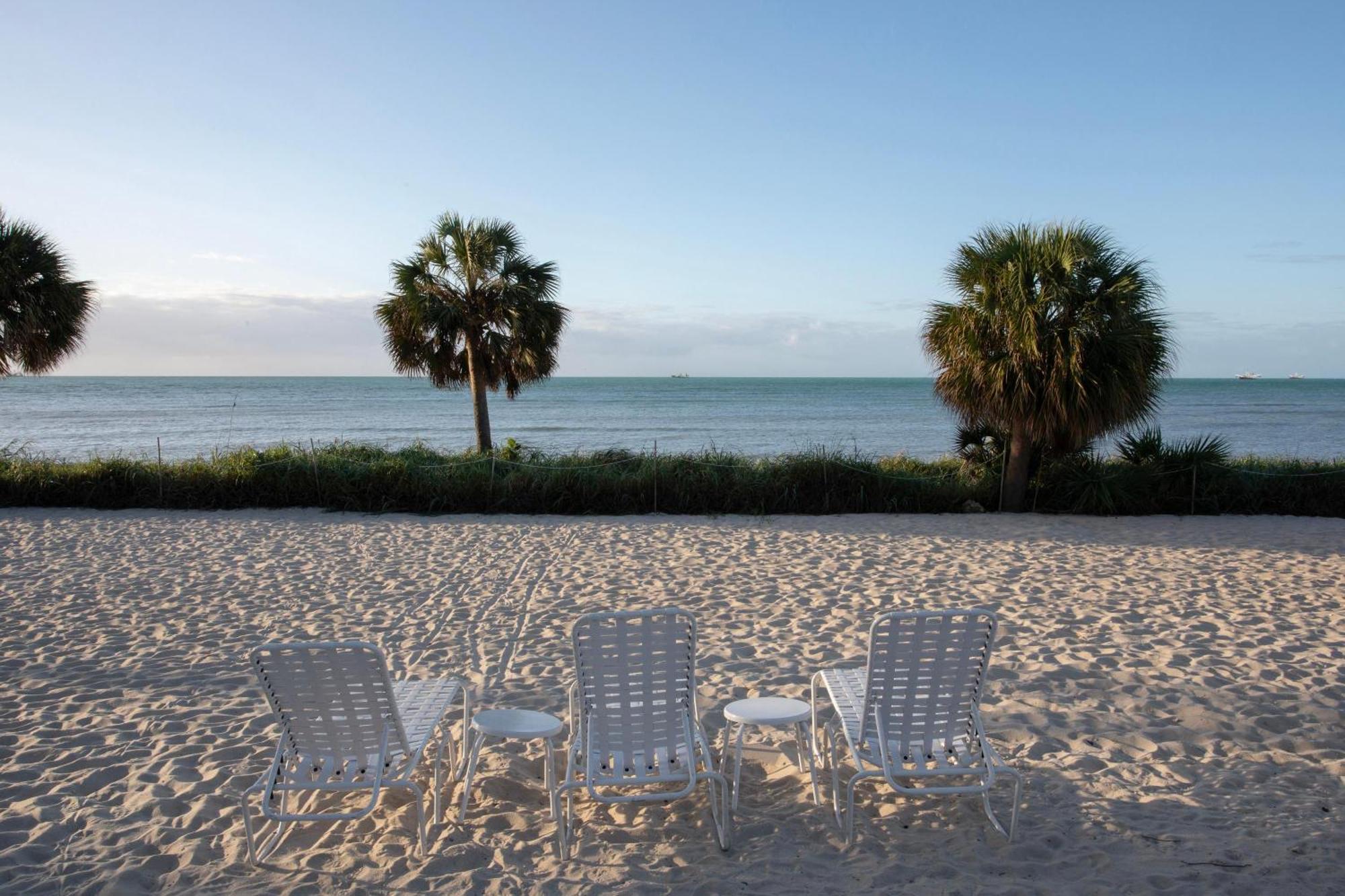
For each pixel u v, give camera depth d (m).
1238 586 8.39
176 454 25.59
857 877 3.29
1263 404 69.38
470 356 16.91
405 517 13.19
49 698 5.46
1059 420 12.35
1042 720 4.97
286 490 13.94
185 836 3.69
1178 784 4.11
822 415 51.28
